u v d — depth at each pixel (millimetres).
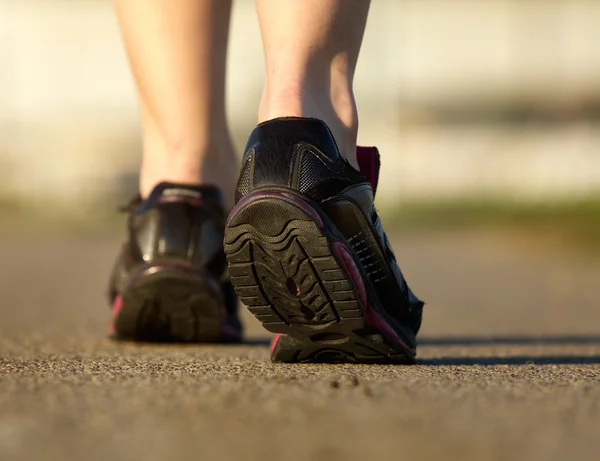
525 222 22531
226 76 4672
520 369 3371
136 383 2814
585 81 31109
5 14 31812
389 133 31359
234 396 2557
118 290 4648
